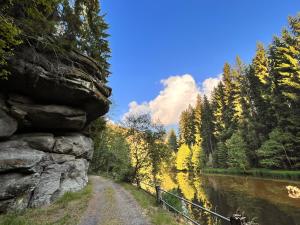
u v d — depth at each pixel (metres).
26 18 8.85
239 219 5.11
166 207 11.77
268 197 20.47
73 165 14.89
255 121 43.78
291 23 34.88
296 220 13.72
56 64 10.68
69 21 14.00
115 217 9.01
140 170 22.58
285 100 36.47
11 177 8.89
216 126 65.81
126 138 23.70
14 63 8.95
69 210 9.70
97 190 17.05
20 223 7.10
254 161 43.50
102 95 14.37
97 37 20.72
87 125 17.34
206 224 13.24
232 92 58.81
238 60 57.78
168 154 22.25
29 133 11.27
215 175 48.62
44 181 11.03
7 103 9.68
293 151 34.53
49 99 11.44
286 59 35.53
